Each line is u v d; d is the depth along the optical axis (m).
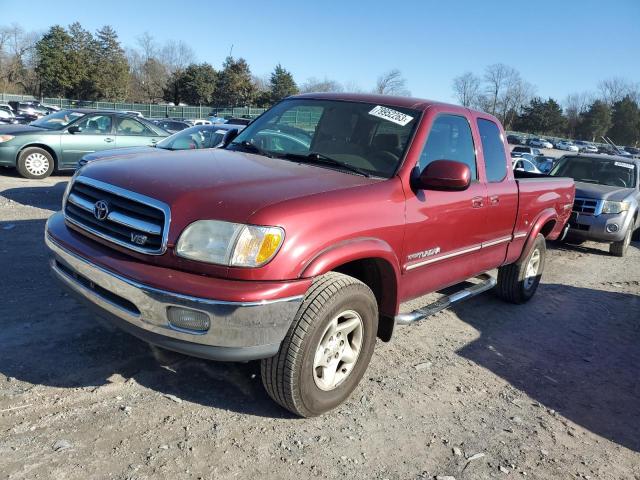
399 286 3.67
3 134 10.95
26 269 5.36
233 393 3.51
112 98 72.75
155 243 2.92
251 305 2.74
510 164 5.19
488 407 3.81
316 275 2.97
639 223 11.27
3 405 3.09
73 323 4.21
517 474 3.09
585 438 3.57
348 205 3.21
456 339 4.96
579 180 10.98
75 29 71.31
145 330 2.91
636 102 104.81
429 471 3.01
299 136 4.23
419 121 4.02
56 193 9.81
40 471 2.61
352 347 3.45
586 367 4.73
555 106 100.06
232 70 74.62
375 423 3.41
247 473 2.79
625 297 7.19
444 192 4.01
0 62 83.94
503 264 5.45
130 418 3.12
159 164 3.48
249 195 2.99
